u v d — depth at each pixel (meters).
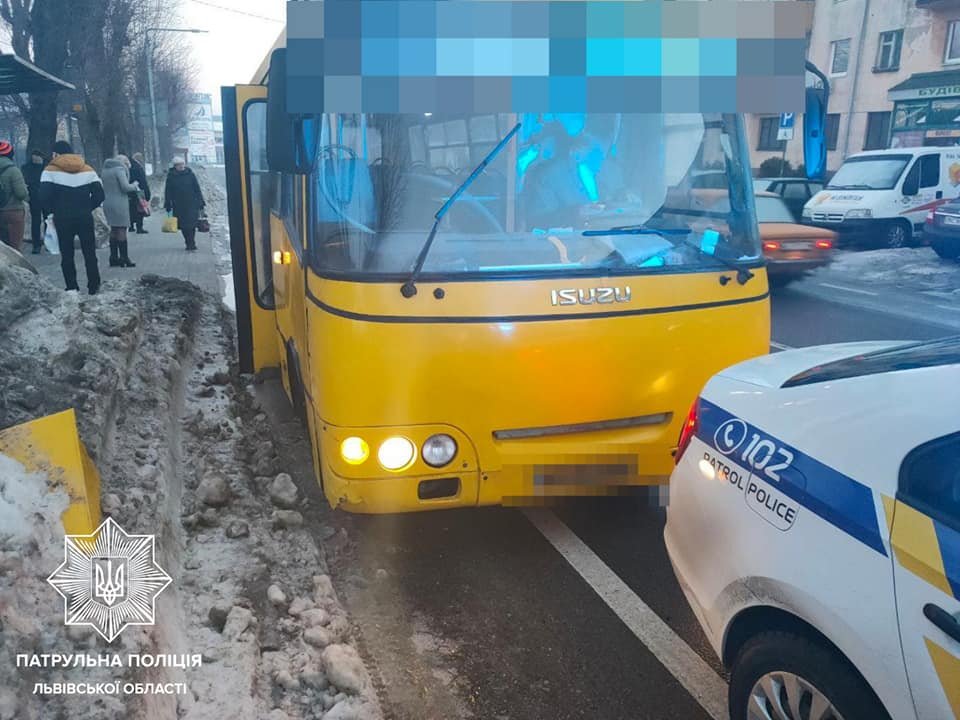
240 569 3.92
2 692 2.34
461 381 3.67
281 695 3.17
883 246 17.42
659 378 3.95
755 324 4.17
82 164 9.74
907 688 2.08
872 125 31.44
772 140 34.66
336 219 3.77
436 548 4.44
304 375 4.59
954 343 2.85
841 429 2.46
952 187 17.83
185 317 8.23
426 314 3.61
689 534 2.93
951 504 2.12
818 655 2.37
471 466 3.77
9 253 7.38
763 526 2.54
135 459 4.41
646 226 4.03
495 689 3.34
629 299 3.85
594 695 3.30
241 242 6.75
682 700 3.28
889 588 2.14
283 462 5.45
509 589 4.06
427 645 3.62
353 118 3.78
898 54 29.97
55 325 4.98
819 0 32.97
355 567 4.24
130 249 16.25
